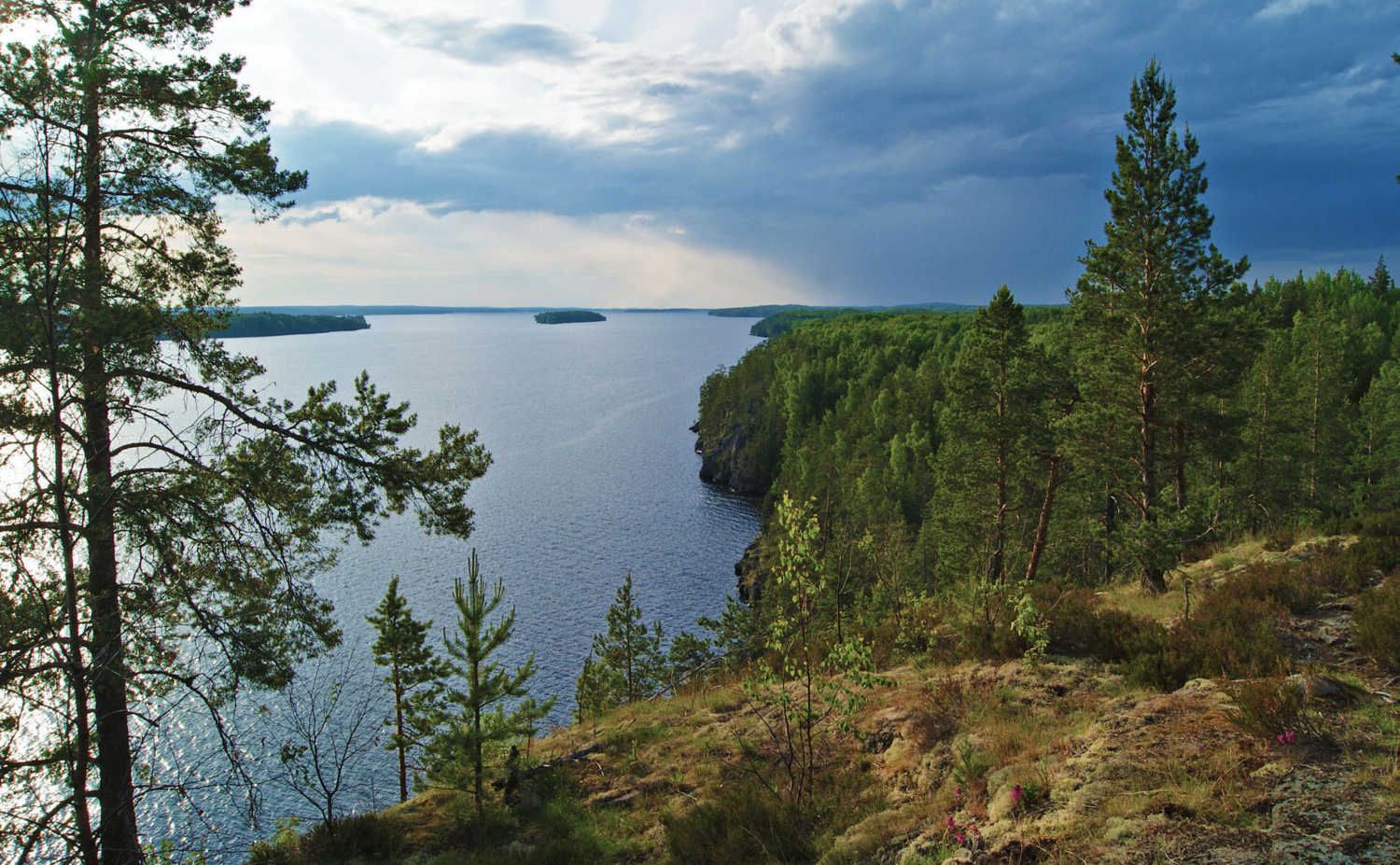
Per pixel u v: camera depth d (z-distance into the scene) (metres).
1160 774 6.17
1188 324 22.19
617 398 183.00
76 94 9.58
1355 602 10.25
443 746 10.26
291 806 31.23
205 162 11.36
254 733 35.50
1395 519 13.97
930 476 66.88
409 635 23.41
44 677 9.27
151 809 31.34
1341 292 101.94
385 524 80.06
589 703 26.50
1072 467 29.77
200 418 11.11
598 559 70.00
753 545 66.06
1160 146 22.56
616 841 9.06
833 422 95.12
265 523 11.62
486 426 140.75
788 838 7.69
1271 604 10.53
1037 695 9.52
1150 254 22.86
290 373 198.38
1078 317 24.91
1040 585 15.17
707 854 7.95
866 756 9.33
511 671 45.84
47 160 8.97
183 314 11.23
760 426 107.44
